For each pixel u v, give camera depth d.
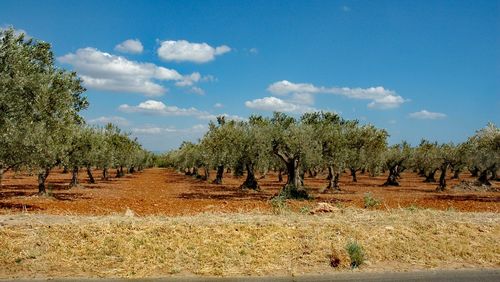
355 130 39.78
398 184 55.47
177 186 49.62
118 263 10.34
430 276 9.91
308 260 10.78
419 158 61.78
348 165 43.03
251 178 44.38
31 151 22.23
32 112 20.27
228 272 9.98
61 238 11.37
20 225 12.17
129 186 48.41
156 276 9.66
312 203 28.31
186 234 11.85
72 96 23.12
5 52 18.05
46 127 22.67
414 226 13.03
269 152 34.25
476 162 49.91
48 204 26.14
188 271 10.03
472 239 12.41
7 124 18.77
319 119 36.16
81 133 38.72
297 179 34.16
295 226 12.64
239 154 35.09
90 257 10.56
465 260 11.23
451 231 12.80
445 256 11.37
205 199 32.16
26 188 40.31
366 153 44.03
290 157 34.25
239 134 34.88
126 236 11.61
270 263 10.55
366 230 12.49
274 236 11.91
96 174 80.81
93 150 41.25
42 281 9.14
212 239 11.62
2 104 18.45
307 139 32.97
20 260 10.19
